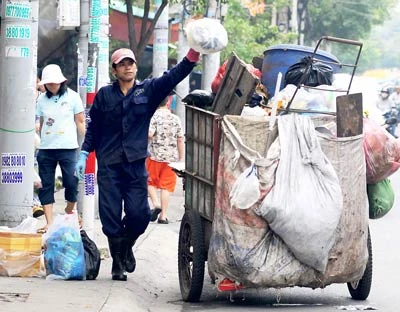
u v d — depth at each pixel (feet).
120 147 47.37
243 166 43.32
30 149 53.06
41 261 48.70
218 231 43.88
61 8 62.08
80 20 64.49
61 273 47.85
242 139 43.60
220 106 46.03
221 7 111.34
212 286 51.49
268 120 43.91
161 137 74.79
